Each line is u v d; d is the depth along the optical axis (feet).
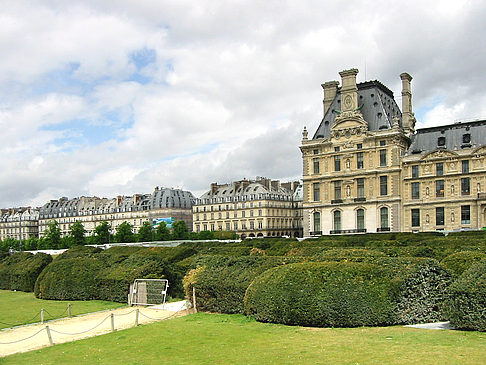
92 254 199.52
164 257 194.80
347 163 398.62
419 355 68.08
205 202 625.82
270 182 607.78
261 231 573.74
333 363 66.85
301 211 629.92
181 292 152.25
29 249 645.92
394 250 138.00
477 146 347.97
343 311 90.74
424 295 94.27
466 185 349.00
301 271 97.76
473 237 193.36
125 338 92.73
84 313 133.69
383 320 90.84
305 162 421.18
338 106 419.54
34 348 91.30
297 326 93.81
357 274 94.07
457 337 77.71
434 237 218.79
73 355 82.12
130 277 150.92
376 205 383.45
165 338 90.53
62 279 165.07
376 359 67.36
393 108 425.28
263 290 100.63
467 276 85.40
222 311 117.60
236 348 79.30
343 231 397.80
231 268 122.21
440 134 373.20
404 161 373.61
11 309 147.13
